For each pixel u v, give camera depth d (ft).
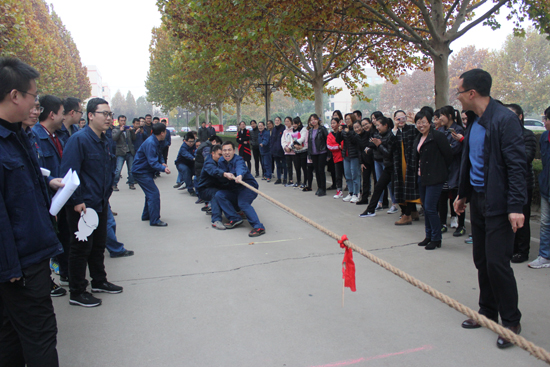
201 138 57.82
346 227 20.53
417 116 16.25
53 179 9.65
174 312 11.47
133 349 9.57
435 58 28.43
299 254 16.38
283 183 35.83
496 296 9.63
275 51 50.39
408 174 19.53
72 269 11.80
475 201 10.23
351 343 9.66
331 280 13.58
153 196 21.38
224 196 20.97
